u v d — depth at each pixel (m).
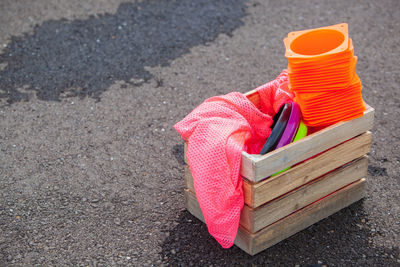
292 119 2.92
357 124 3.04
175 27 5.84
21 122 4.35
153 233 3.17
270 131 3.25
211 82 4.90
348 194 3.27
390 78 4.84
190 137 2.89
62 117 4.42
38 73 5.06
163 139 4.12
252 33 5.71
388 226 3.17
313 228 3.16
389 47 5.36
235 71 5.07
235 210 2.77
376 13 6.03
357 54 5.26
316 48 3.12
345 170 3.15
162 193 3.53
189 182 3.18
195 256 2.98
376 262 2.92
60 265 2.94
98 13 6.15
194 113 3.04
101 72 5.07
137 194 3.52
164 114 4.44
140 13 6.13
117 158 3.90
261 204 2.80
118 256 3.00
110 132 4.21
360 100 2.94
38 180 3.66
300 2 6.35
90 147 4.03
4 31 5.79
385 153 3.84
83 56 5.33
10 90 4.80
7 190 3.56
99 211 3.36
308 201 3.04
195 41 5.58
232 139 2.82
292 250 3.01
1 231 3.20
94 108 4.54
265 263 2.92
